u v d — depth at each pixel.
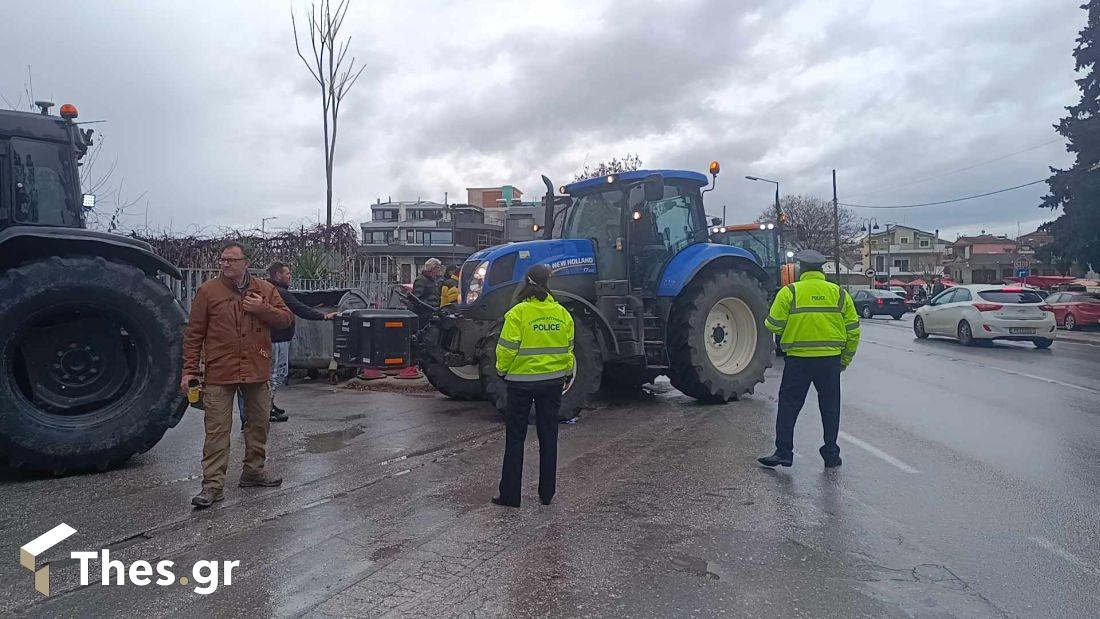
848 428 7.30
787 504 4.86
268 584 3.59
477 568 3.80
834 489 5.20
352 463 5.88
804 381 5.79
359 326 7.65
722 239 15.54
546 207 9.27
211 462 4.83
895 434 7.02
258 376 5.01
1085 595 3.50
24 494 5.00
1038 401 8.95
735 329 9.09
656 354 8.36
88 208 6.21
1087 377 11.23
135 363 5.83
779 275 15.11
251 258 11.39
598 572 3.76
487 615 3.29
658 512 4.70
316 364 10.55
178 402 5.79
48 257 5.54
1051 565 3.86
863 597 3.48
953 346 16.81
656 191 7.98
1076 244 29.25
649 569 3.80
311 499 4.94
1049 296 24.70
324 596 3.46
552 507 4.81
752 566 3.84
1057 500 4.95
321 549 4.05
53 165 5.86
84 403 5.66
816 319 5.71
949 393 9.60
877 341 18.34
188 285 9.95
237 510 4.69
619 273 8.43
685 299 8.52
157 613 3.29
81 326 5.69
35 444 5.24
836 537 4.25
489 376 7.26
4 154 5.66
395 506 4.80
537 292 4.96
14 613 3.27
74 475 5.49
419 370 10.88
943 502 4.90
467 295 7.97
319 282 12.02
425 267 10.12
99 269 5.55
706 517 4.60
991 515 4.64
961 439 6.80
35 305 5.34
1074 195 29.31
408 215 66.31
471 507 4.79
